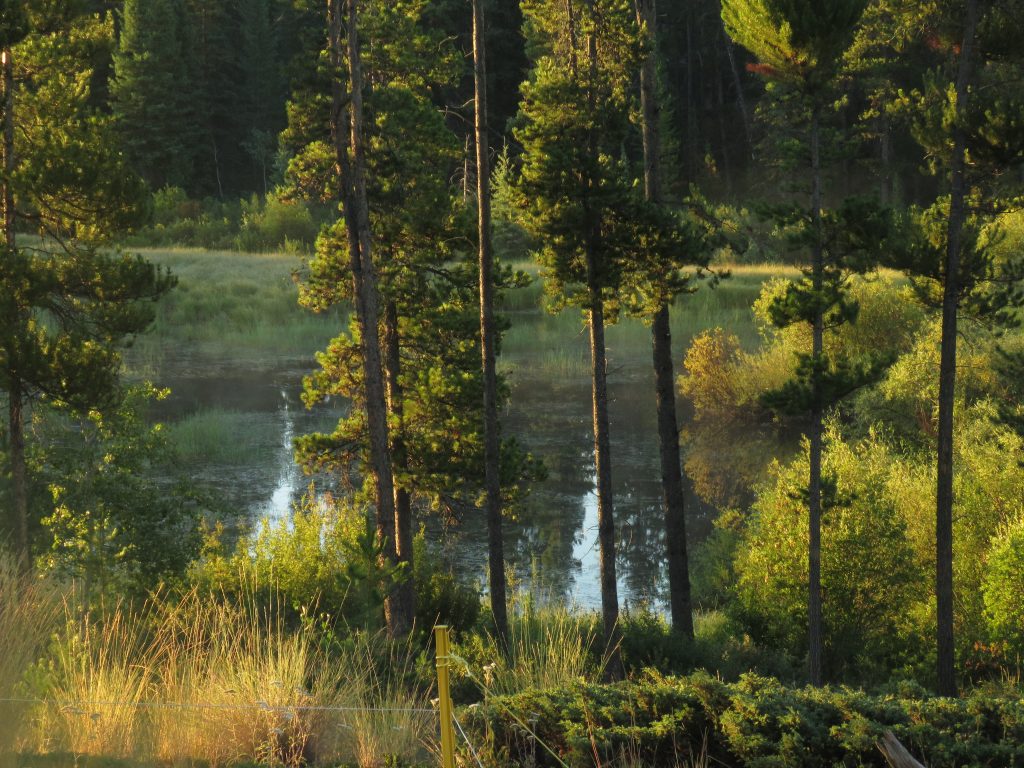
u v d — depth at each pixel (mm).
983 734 7680
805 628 27922
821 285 24297
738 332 75125
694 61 136000
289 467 46188
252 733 7629
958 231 24016
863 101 84562
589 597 32531
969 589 30141
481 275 26516
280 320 83875
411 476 30828
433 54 32500
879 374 23719
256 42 136000
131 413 25844
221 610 10062
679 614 28219
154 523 24984
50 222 23938
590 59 27234
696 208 28109
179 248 111438
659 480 45531
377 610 10742
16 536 21469
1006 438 33531
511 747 7910
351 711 8164
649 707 8086
